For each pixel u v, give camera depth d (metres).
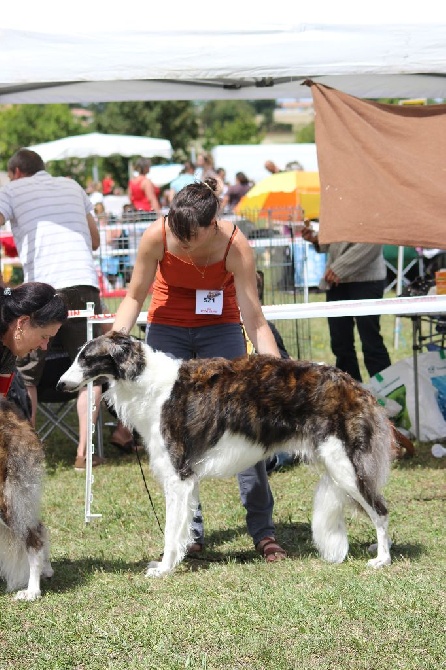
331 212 5.68
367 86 8.62
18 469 3.88
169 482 4.27
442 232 5.51
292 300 9.66
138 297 4.54
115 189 23.02
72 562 4.61
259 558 4.62
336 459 4.24
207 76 5.93
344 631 3.56
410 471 6.25
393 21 6.01
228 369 4.26
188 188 4.12
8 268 15.69
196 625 3.66
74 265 6.49
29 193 6.56
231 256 4.38
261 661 3.34
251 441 4.26
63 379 4.19
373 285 7.87
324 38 5.96
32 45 5.77
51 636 3.58
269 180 17.38
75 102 8.42
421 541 4.77
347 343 8.23
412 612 3.71
